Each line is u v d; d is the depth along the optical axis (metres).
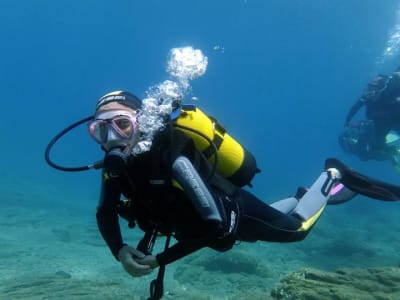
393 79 9.20
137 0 68.56
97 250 10.61
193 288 7.81
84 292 6.09
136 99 2.80
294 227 3.71
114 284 6.67
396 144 9.62
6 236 11.23
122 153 2.43
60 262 9.16
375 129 9.68
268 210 3.54
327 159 4.57
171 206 2.60
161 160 2.50
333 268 9.52
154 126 2.49
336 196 4.47
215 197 2.60
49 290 6.22
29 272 8.17
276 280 8.42
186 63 2.82
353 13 56.53
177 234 2.89
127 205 2.82
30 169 31.42
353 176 4.33
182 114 2.90
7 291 6.34
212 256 8.99
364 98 9.76
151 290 2.67
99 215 2.89
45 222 13.62
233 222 2.90
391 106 9.23
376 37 64.44
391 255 10.78
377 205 20.80
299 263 10.02
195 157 2.71
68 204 17.86
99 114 2.61
